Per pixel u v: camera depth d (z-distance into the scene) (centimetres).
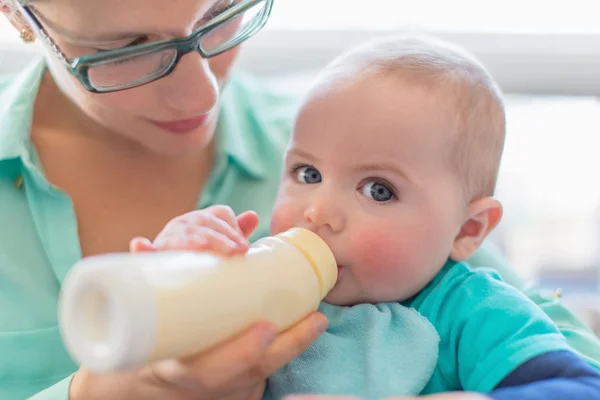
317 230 82
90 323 50
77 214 101
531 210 163
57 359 91
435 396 66
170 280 52
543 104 160
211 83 83
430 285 89
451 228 87
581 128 162
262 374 62
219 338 56
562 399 70
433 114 85
